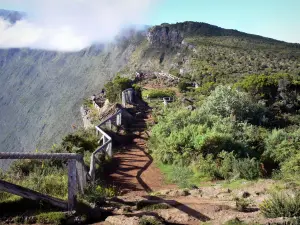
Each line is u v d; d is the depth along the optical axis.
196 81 49.47
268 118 21.39
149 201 7.06
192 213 6.38
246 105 21.05
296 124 22.17
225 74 51.22
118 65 128.62
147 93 34.75
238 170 11.09
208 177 11.36
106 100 34.19
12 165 9.68
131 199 7.58
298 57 66.06
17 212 5.71
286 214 5.64
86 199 6.70
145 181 10.96
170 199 7.80
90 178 8.84
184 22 119.25
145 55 111.62
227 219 5.64
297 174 10.38
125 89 30.81
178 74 59.78
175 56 95.75
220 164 11.82
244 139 14.57
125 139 17.36
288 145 13.41
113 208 6.63
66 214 5.71
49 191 7.24
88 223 5.73
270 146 13.77
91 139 15.55
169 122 16.55
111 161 13.37
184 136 13.88
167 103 26.52
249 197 7.92
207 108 20.39
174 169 12.09
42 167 9.38
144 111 24.34
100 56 146.12
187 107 23.61
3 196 6.18
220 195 8.20
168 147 13.60
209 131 14.41
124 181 10.86
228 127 15.61
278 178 10.51
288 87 27.62
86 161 11.74
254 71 52.31
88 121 28.55
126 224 5.48
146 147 15.84
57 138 67.56
